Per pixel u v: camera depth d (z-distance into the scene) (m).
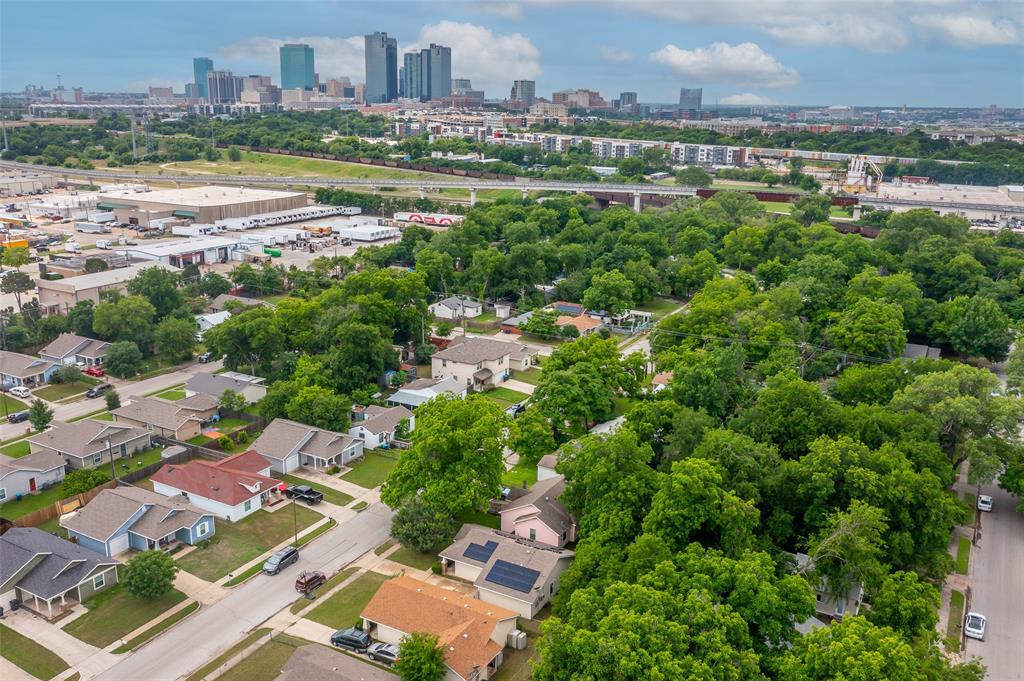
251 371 129.88
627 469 75.06
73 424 101.69
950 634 67.94
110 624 69.00
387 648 65.06
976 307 139.62
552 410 102.50
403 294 140.75
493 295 177.62
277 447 99.19
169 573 71.56
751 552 63.72
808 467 75.56
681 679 49.41
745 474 75.81
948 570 71.62
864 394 102.38
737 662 52.66
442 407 89.25
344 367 119.38
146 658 64.69
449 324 160.25
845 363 127.69
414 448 84.56
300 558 80.00
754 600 57.69
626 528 70.38
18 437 106.81
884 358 126.94
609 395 108.88
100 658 64.62
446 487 80.31
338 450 100.06
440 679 60.41
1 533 80.56
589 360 112.00
